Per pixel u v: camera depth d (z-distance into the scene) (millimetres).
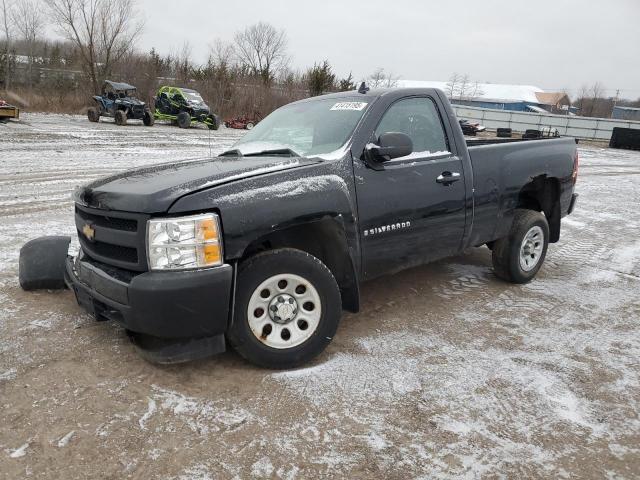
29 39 37281
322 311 3156
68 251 3893
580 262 5898
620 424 2711
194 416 2643
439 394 2932
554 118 42406
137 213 2768
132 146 16141
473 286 4852
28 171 10641
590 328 3961
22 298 4113
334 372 3129
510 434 2594
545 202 5211
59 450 2354
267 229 2918
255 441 2469
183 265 2723
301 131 3891
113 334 3533
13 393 2787
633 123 39594
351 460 2361
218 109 35562
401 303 4352
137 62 37250
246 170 3078
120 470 2242
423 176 3777
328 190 3166
